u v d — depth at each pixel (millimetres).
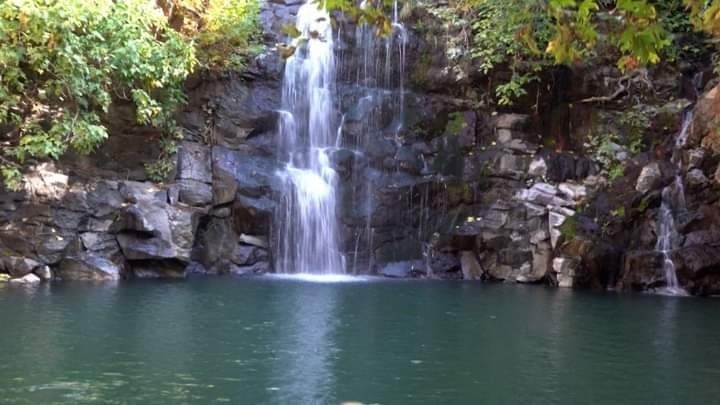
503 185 15586
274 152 15633
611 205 14688
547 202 14906
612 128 16109
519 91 16078
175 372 6543
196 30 15094
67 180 12859
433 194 15586
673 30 16766
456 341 8266
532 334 8789
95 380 6184
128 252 13023
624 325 9586
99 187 13141
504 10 16109
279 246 14703
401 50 16859
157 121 13914
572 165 15633
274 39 16688
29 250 12328
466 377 6680
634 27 3941
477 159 16016
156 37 14562
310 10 16953
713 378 6793
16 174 12164
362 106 16359
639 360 7504
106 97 12625
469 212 15516
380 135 16266
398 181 15602
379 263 15133
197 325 8680
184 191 14070
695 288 13344
